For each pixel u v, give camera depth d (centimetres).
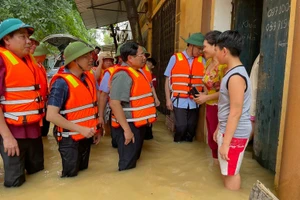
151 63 624
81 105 310
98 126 333
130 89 330
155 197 276
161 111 802
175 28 589
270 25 320
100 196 278
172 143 461
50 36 1085
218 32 293
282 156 257
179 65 440
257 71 367
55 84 296
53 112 290
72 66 305
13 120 283
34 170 339
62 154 320
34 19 1039
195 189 291
